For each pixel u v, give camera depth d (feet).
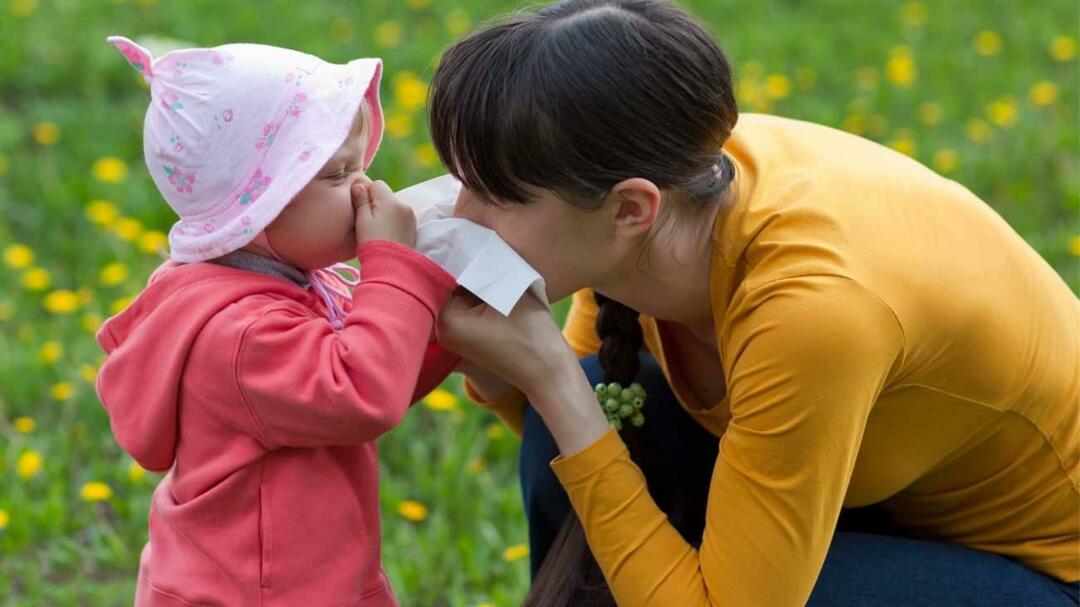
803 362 9.45
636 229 9.61
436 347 10.86
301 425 9.47
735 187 10.18
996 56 27.99
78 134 23.67
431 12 29.60
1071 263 20.29
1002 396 10.38
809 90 26.37
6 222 21.04
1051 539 11.12
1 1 28.22
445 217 10.25
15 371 17.38
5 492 15.60
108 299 19.15
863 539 11.16
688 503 12.10
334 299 10.51
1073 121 24.95
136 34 27.27
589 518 10.40
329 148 9.54
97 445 16.57
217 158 9.59
